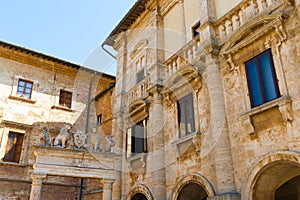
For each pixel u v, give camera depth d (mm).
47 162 13461
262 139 8914
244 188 8914
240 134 9664
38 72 22703
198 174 10703
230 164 9547
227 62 10727
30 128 20859
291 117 8242
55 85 23172
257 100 9539
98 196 18953
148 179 13164
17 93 21312
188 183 11211
